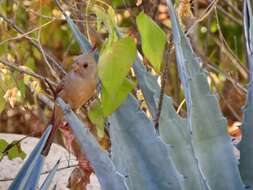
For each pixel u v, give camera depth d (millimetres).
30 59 2910
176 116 2105
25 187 1892
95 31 2467
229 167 2062
